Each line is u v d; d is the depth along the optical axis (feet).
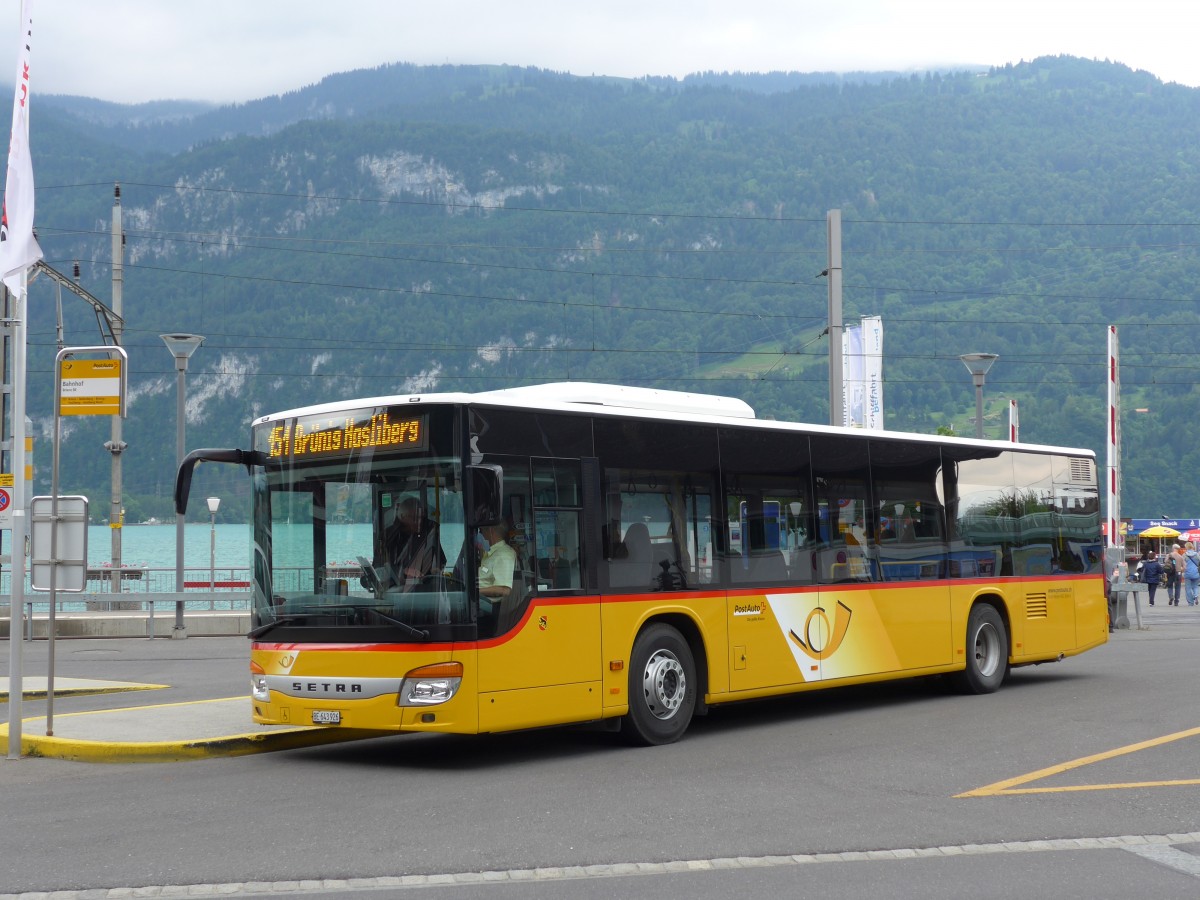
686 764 37.14
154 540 337.72
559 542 38.73
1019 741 40.47
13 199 40.47
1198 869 24.82
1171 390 501.97
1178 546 142.00
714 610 43.39
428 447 36.55
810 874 24.52
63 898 23.16
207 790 33.32
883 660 49.90
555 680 37.93
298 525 38.29
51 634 40.22
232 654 76.64
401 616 36.06
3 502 84.58
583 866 25.11
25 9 40.52
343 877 24.35
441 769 36.78
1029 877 24.26
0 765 37.63
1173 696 51.42
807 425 48.24
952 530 54.13
